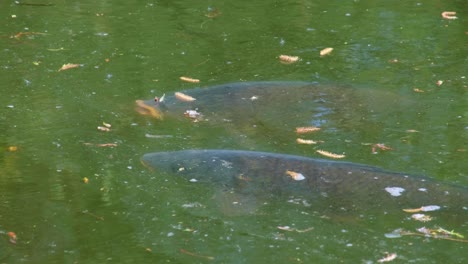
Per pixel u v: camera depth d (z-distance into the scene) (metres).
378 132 17.67
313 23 26.58
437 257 12.34
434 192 13.53
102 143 17.16
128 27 25.89
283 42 24.53
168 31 25.58
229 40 24.77
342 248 12.66
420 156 16.36
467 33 25.22
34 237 13.32
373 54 23.33
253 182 14.43
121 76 21.38
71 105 19.36
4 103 19.39
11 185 15.20
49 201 14.56
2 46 23.64
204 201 14.26
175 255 12.63
